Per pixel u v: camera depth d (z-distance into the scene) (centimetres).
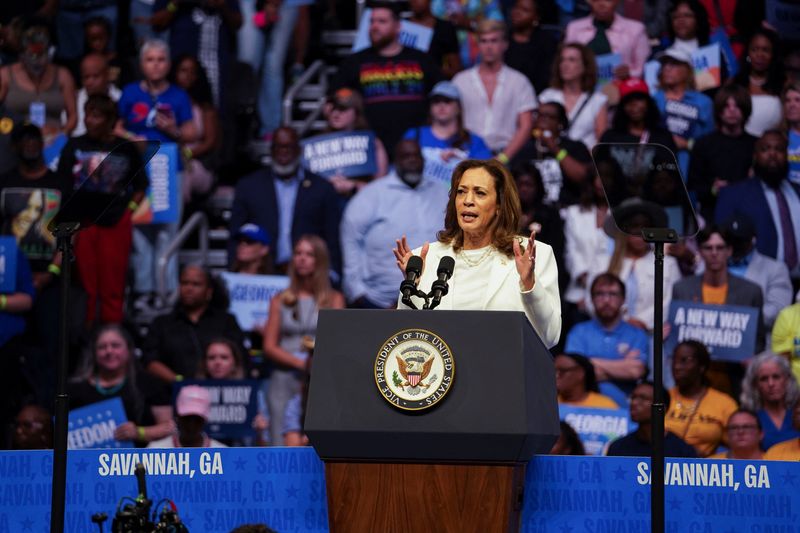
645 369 1931
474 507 797
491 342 790
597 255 2067
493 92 2395
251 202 2216
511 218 951
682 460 966
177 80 2438
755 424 1648
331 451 800
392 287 2112
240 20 2603
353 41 2870
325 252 1998
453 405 783
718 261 1986
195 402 1742
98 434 1759
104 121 2167
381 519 806
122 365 1844
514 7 2564
